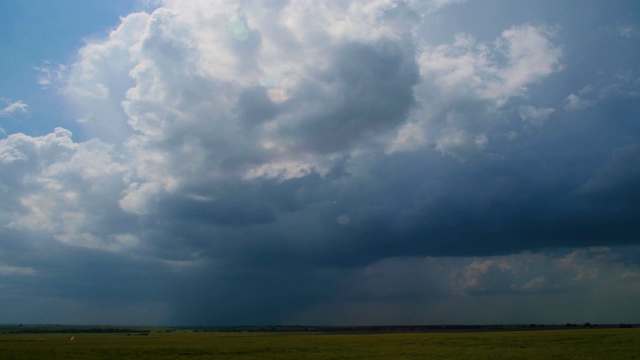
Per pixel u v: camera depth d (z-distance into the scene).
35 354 64.31
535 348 58.28
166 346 76.88
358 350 63.66
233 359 56.59
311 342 81.38
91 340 104.44
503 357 50.78
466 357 51.94
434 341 74.31
